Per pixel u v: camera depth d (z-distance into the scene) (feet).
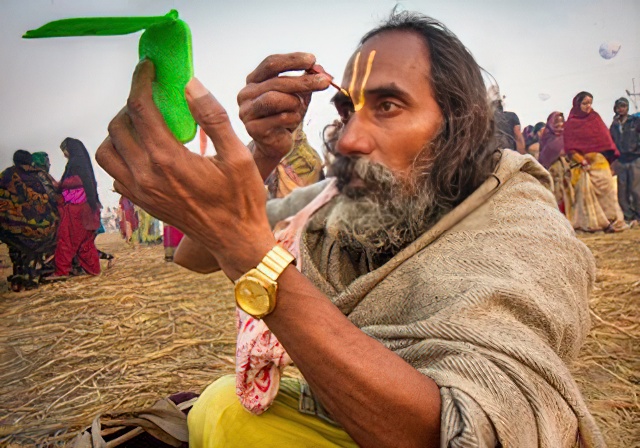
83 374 9.62
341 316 2.91
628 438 7.04
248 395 3.91
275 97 3.61
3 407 8.30
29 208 16.16
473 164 3.77
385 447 2.92
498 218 3.66
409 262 3.65
